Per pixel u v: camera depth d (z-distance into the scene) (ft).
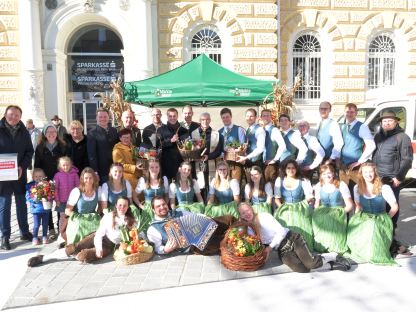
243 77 24.97
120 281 14.88
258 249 15.81
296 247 15.78
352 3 49.98
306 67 50.55
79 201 18.47
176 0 46.01
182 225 17.48
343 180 19.49
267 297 13.48
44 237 19.95
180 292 13.91
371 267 15.99
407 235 20.70
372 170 17.07
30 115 43.83
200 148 20.65
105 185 19.07
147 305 13.01
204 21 46.83
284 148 20.58
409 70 51.47
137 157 20.51
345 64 50.24
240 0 46.57
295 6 49.32
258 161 20.92
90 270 16.03
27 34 43.06
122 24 44.98
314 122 49.57
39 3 44.32
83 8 44.73
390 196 16.97
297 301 13.17
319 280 14.80
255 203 19.56
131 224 17.44
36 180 19.85
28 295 13.87
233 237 15.94
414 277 14.98
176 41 46.26
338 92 50.16
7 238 19.17
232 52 46.91
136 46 45.01
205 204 20.93
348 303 12.98
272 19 47.03
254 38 47.03
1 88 44.60
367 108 30.94
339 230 17.67
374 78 51.67
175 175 21.68
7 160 18.48
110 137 20.84
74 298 13.57
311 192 18.72
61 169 19.58
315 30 50.31
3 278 15.67
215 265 16.40
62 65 47.09
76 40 49.24
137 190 19.79
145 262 16.81
